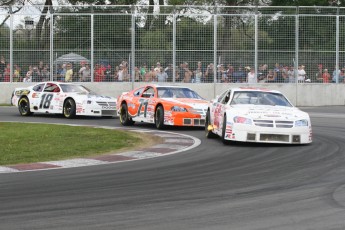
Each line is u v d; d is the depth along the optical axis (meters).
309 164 22.66
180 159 24.36
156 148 27.95
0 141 30.34
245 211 14.91
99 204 15.83
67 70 61.50
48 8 61.53
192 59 61.28
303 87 61.59
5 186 18.47
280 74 61.47
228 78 61.38
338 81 62.12
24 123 40.69
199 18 61.09
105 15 61.22
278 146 28.12
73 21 61.47
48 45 61.69
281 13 61.22
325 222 13.76
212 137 32.25
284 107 29.77
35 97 48.16
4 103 62.31
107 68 61.50
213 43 61.22
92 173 21.00
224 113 29.19
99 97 46.38
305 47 61.53
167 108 36.66
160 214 14.64
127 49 61.44
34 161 24.20
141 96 40.00
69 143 29.56
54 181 19.38
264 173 20.77
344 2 78.38
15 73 62.09
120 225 13.59
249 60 61.38
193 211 14.95
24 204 15.85
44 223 13.79
